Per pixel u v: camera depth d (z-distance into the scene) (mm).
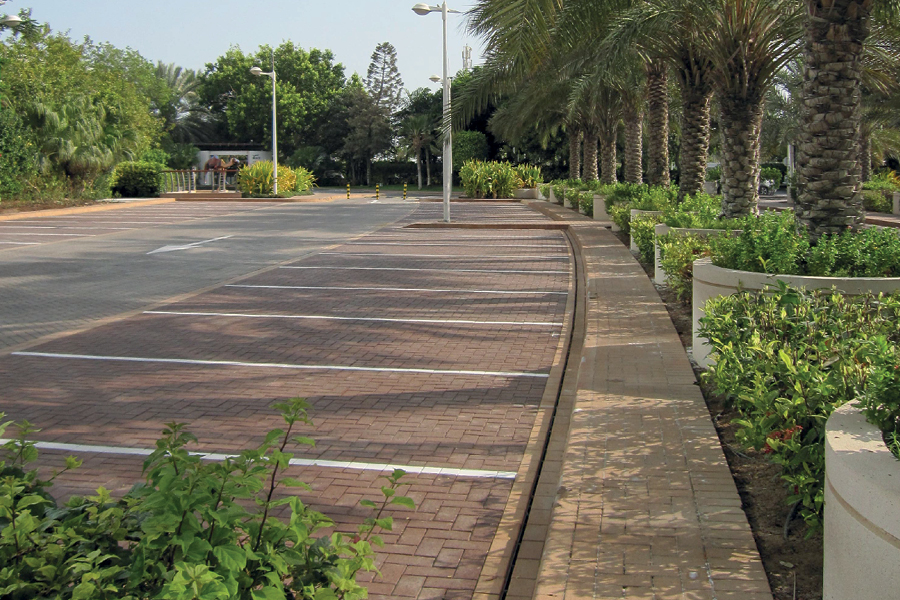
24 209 32625
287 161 78250
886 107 25094
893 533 2441
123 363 8414
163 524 2314
